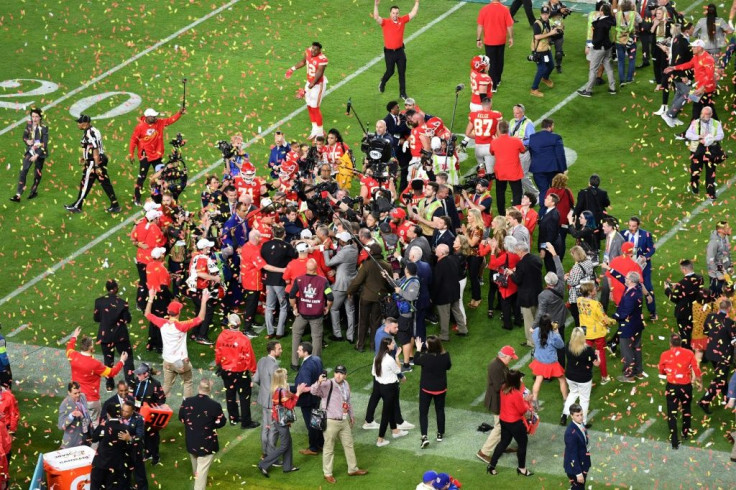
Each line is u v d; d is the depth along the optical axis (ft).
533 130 140.36
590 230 123.34
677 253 134.41
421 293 118.83
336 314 123.95
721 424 111.04
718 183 147.13
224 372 112.88
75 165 157.48
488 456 107.24
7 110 168.55
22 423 116.37
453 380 118.42
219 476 108.06
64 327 130.31
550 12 163.22
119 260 140.36
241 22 189.16
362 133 159.12
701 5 185.06
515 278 119.75
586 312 113.50
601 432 110.52
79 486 104.53
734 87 163.32
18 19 192.03
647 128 157.79
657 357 119.55
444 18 187.93
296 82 173.17
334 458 109.81
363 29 186.09
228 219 128.88
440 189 128.06
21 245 143.13
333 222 128.26
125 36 186.50
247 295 125.80
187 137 160.56
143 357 124.77
